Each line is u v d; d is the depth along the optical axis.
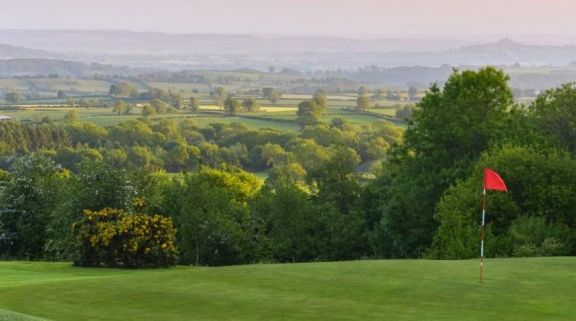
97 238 32.69
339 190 71.50
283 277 21.95
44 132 155.38
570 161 43.56
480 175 43.41
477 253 36.53
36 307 18.59
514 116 55.41
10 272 29.94
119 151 141.88
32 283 22.77
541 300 18.88
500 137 52.59
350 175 72.25
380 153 155.38
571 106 57.22
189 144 167.75
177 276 22.42
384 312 17.66
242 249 47.75
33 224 46.16
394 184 57.12
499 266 23.84
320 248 61.22
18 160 48.28
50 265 33.59
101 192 41.25
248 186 85.19
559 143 54.91
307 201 64.25
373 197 61.44
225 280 21.62
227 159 153.88
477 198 40.75
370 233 55.12
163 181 58.38
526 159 42.97
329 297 19.30
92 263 33.12
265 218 64.38
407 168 55.94
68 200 41.88
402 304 18.48
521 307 18.14
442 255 39.53
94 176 41.72
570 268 23.38
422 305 18.38
